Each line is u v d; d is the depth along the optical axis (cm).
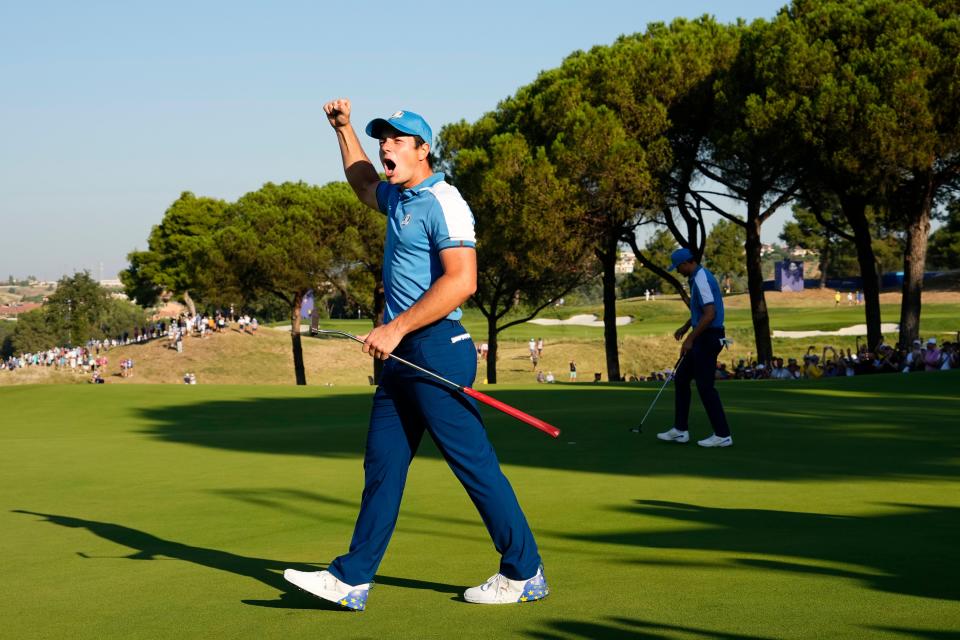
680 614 326
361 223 3650
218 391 1933
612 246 3003
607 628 311
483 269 3206
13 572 458
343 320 7900
